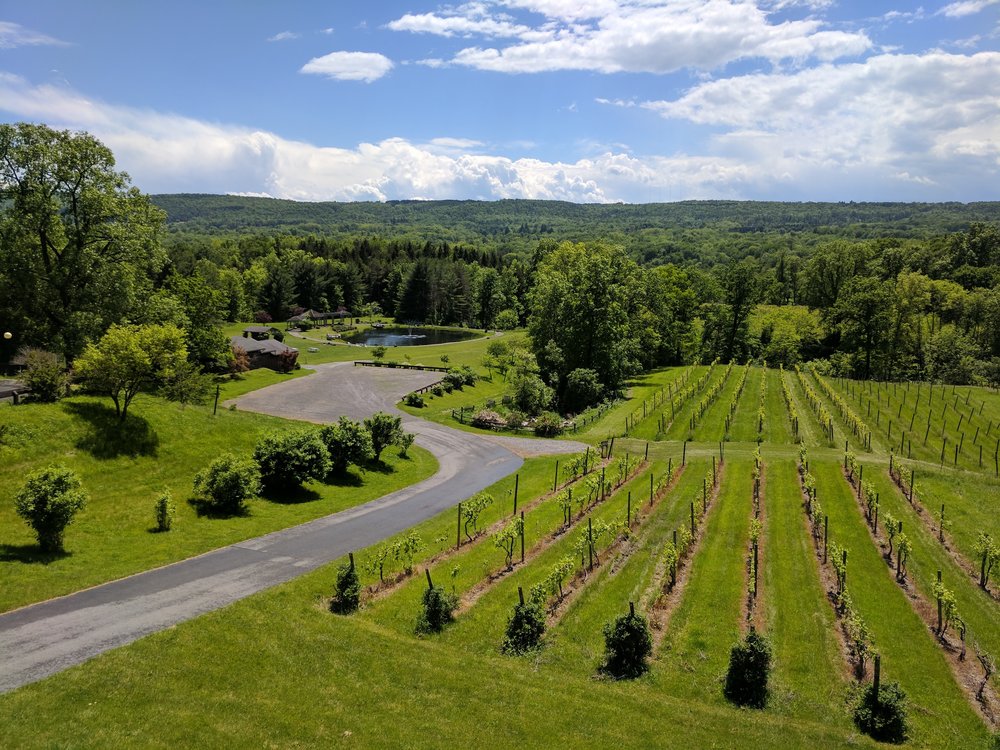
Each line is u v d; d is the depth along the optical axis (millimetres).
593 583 22734
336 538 27031
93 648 15961
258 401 59938
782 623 20047
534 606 18797
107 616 17844
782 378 82812
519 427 57094
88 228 45438
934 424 56531
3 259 42688
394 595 21453
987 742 14883
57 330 45406
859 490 34281
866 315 94375
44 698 13570
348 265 178750
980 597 22344
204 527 26797
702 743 14234
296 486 34188
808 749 14195
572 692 16094
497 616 20203
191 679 15055
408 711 14805
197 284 67688
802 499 33281
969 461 45312
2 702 13258
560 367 77750
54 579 19719
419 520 30625
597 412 64500
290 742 13234
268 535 26797
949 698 16562
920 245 143125
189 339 64250
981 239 134375
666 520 29797
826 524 26641
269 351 78875
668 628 19656
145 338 33156
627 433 54656
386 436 41281
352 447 37438
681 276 109438
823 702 16109
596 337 77812
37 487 21312
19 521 23859
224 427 38312
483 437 52625
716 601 21531
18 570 19844
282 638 17547
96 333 45594
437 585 21156
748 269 105812
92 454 30078
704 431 53938
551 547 26422
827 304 128250
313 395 64562
